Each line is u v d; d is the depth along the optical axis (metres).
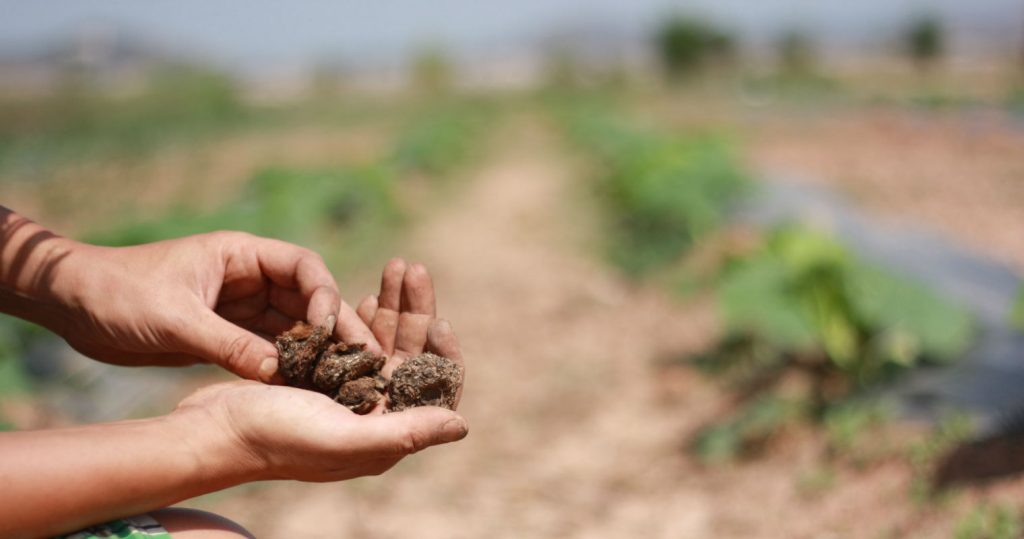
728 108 27.72
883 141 15.18
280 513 3.88
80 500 1.03
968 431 3.76
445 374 1.52
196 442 1.14
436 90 50.38
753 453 4.15
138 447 1.09
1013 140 13.90
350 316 1.60
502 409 5.06
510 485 4.16
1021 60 48.84
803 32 44.09
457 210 11.54
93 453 1.05
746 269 4.64
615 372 5.46
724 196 8.59
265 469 1.19
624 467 4.28
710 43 40.25
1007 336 4.93
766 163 13.09
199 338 1.52
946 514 3.18
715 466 4.11
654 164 9.11
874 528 3.32
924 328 4.35
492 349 6.05
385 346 1.62
